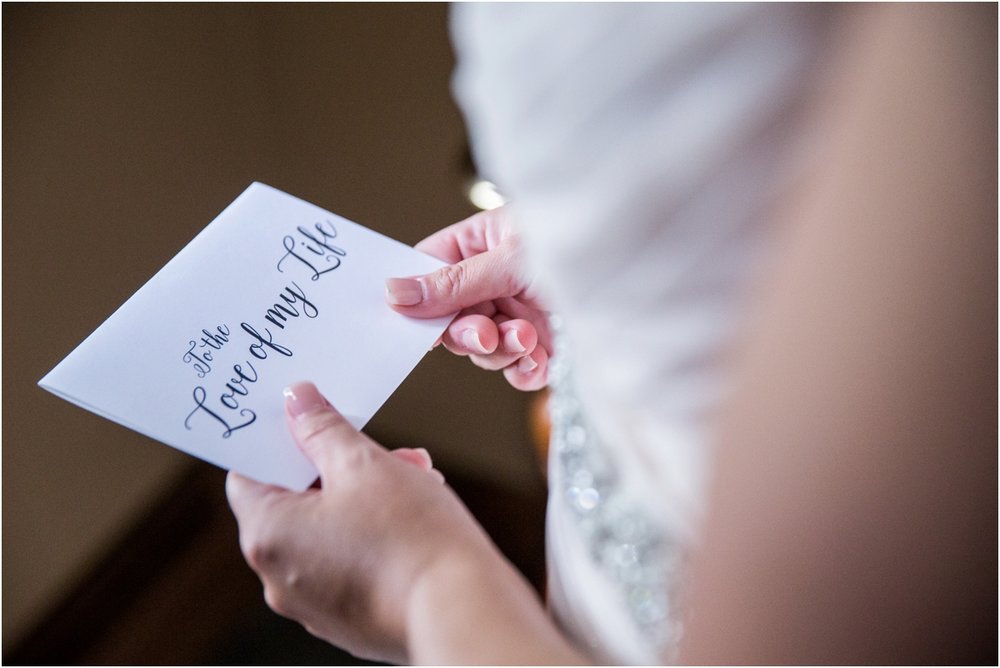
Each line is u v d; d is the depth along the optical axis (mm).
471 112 436
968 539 291
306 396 596
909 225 264
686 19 294
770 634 321
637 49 309
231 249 720
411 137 1371
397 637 506
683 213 315
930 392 275
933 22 257
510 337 772
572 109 333
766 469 300
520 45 346
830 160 275
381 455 550
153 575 1116
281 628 1023
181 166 1303
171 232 1216
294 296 703
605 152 329
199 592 1096
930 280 267
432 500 523
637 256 334
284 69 1415
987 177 262
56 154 1287
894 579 297
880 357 274
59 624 1066
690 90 302
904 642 305
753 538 312
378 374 672
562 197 354
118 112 1353
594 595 593
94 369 626
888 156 262
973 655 305
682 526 396
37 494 1110
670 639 470
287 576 531
